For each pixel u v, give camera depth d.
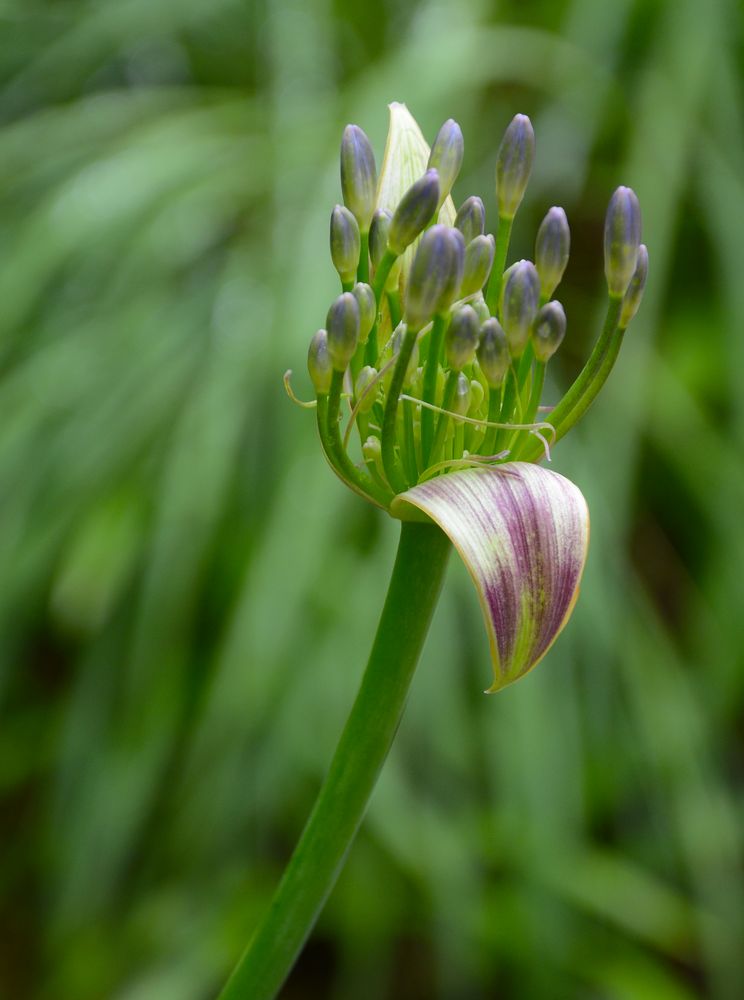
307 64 1.56
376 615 1.21
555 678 1.21
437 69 1.37
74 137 1.59
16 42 1.70
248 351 1.32
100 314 1.40
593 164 1.50
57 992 1.25
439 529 0.59
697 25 1.43
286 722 1.18
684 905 1.28
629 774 1.30
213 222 1.48
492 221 1.40
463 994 1.29
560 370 1.44
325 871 0.59
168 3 1.60
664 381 1.37
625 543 1.32
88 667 1.31
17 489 1.32
